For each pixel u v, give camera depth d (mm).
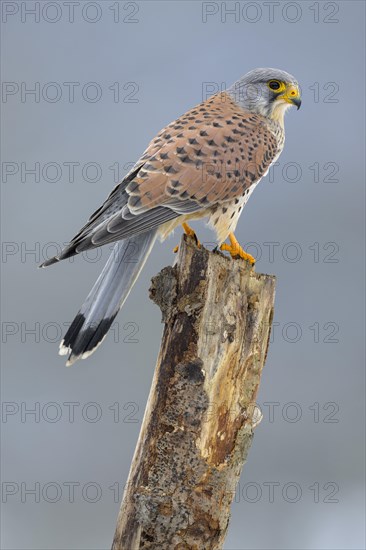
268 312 8883
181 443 8406
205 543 8320
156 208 10242
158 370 8617
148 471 8383
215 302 8594
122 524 8320
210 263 8594
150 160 10445
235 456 8531
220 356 8570
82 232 9914
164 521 8242
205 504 8328
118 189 10438
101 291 9695
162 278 8664
